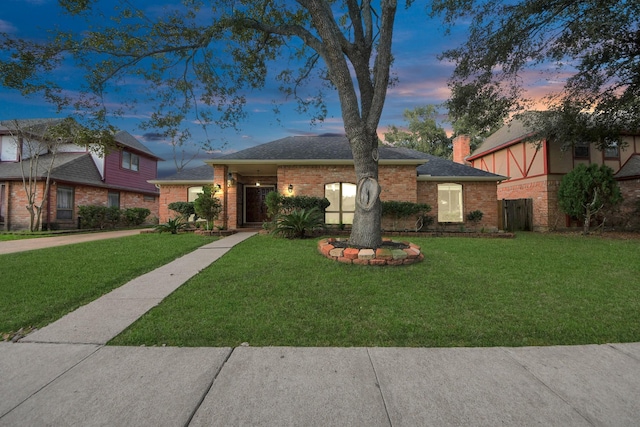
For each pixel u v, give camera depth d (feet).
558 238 34.22
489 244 28.32
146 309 12.06
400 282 15.56
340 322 10.82
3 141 55.72
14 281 15.64
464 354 8.64
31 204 45.62
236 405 6.38
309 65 32.53
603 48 32.17
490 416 6.08
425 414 6.13
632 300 13.14
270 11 27.17
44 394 6.72
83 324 10.63
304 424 5.83
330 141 49.37
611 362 8.23
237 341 9.41
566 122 38.22
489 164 63.41
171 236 34.30
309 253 22.74
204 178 51.08
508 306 12.40
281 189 41.39
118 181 64.39
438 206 45.73
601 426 5.83
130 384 7.11
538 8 28.81
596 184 39.60
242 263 19.66
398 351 8.81
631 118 36.81
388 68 21.81
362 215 22.27
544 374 7.63
